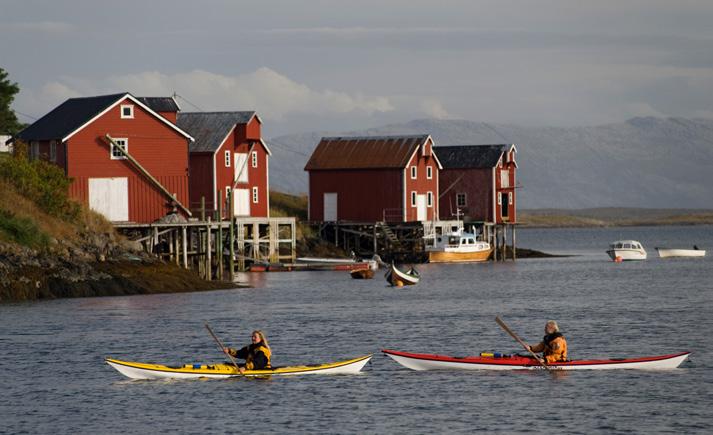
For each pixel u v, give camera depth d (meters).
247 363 94.75
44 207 171.75
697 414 80.75
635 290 191.62
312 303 162.12
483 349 114.38
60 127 192.12
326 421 79.19
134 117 193.88
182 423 78.88
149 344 115.25
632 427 77.31
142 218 193.88
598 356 109.69
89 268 165.38
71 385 92.00
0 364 102.38
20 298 155.62
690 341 119.38
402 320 139.38
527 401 84.88
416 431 76.56
